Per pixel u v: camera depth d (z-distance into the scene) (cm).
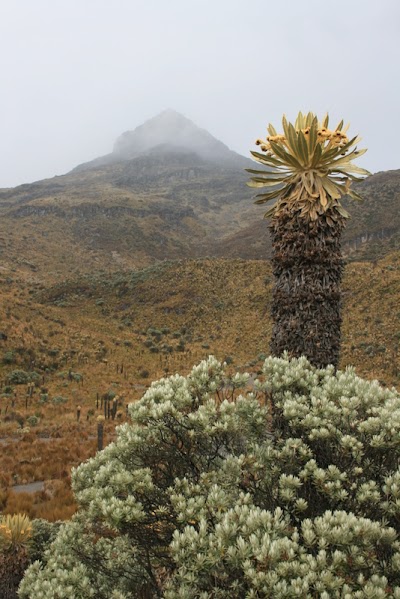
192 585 328
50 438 2033
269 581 272
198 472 406
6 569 494
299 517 362
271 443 399
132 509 358
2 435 2106
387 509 330
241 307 7312
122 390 3638
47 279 14212
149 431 411
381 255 11788
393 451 366
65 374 3853
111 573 424
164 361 5012
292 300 462
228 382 430
